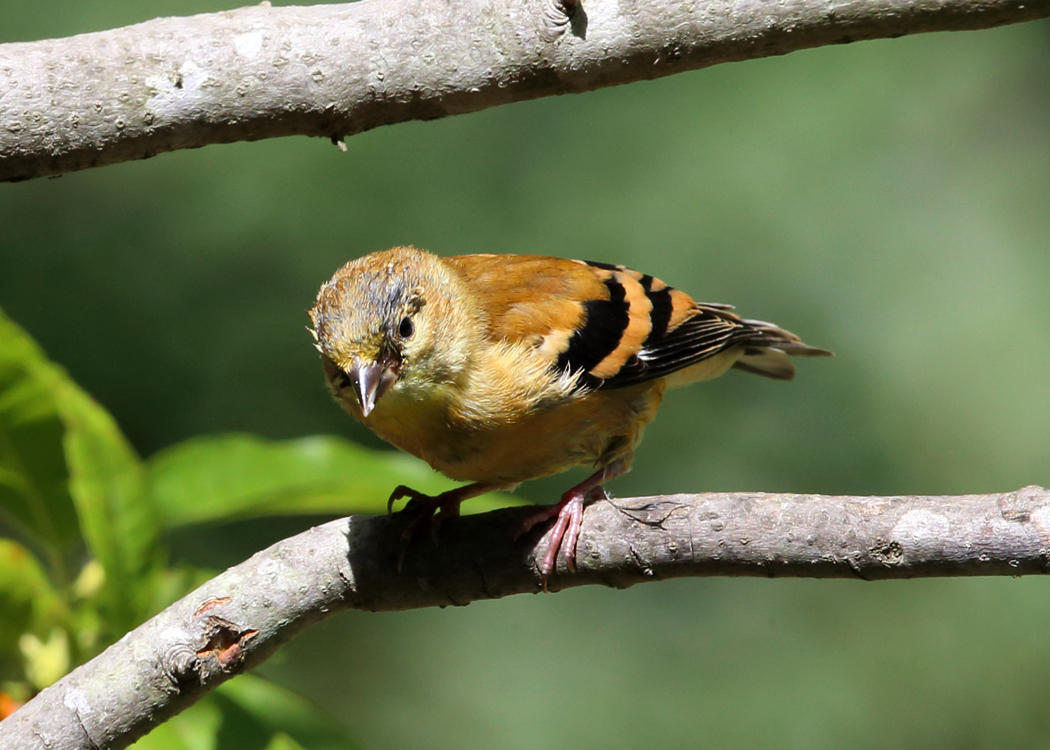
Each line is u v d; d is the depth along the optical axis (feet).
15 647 18.94
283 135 16.79
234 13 16.78
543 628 43.37
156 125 16.31
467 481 22.43
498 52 16.35
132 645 17.01
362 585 17.62
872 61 50.21
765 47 16.28
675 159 47.47
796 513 15.93
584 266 23.81
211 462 20.86
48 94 16.02
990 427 45.29
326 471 21.03
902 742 41.81
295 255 44.86
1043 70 51.47
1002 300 46.78
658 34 16.17
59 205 45.27
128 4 43.78
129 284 43.98
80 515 19.48
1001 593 44.09
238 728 19.51
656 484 44.34
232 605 17.25
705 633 43.57
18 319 43.06
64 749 16.57
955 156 49.21
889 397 45.65
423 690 41.78
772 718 42.22
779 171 47.70
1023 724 42.24
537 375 20.53
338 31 16.48
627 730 41.50
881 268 47.01
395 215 45.62
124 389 42.42
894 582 44.45
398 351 20.03
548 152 47.34
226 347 43.29
